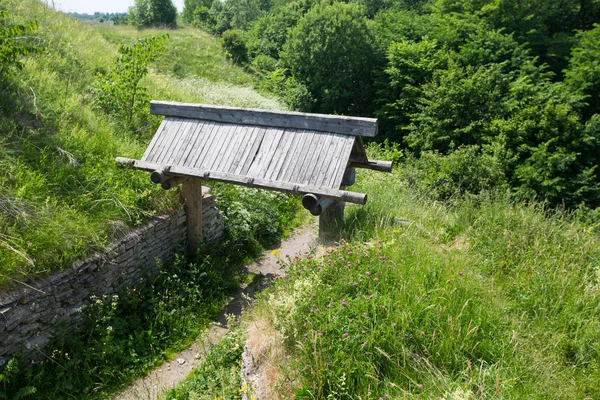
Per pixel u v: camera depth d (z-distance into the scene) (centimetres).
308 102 2275
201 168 615
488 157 1298
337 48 2258
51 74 923
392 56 2147
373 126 556
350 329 384
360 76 2327
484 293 470
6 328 462
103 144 774
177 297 636
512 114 1700
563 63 2194
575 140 1602
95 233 576
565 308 454
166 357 561
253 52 2719
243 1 3769
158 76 1431
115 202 641
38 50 789
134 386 511
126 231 621
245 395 401
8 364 456
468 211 699
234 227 841
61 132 740
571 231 592
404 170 1287
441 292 439
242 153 608
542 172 1519
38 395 472
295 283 452
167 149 651
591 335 414
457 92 1752
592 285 495
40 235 527
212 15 3588
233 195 922
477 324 404
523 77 1780
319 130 587
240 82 2134
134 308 609
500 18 2284
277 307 434
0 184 570
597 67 1777
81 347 528
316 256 553
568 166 1545
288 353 407
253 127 622
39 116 758
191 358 562
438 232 665
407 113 2033
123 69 914
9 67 816
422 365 364
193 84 1733
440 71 1906
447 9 2564
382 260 484
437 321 396
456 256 541
